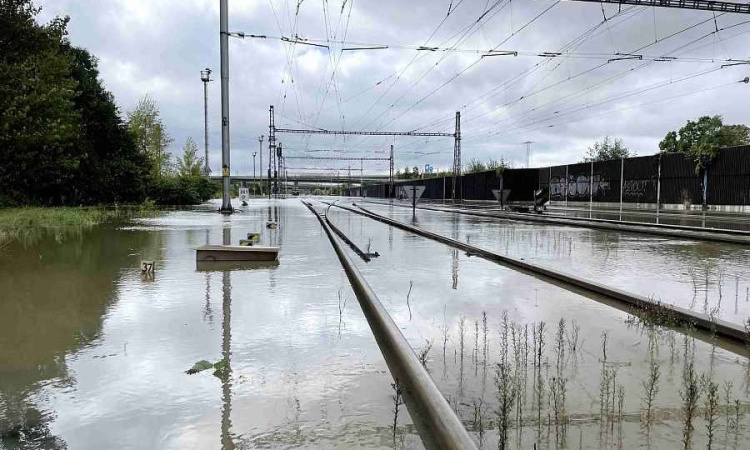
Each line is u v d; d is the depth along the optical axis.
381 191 102.62
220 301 5.96
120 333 4.59
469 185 58.00
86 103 28.73
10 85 20.41
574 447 2.62
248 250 9.26
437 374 3.70
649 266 9.23
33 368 3.69
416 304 6.03
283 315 5.32
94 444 2.62
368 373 3.70
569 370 3.79
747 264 9.52
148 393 3.27
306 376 3.62
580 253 11.18
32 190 24.56
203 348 4.20
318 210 33.50
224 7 24.95
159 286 6.84
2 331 4.62
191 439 2.69
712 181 28.81
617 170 36.97
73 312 5.36
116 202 29.77
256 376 3.60
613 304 6.06
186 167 54.75
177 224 18.95
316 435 2.75
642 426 2.87
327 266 8.86
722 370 3.81
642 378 3.63
